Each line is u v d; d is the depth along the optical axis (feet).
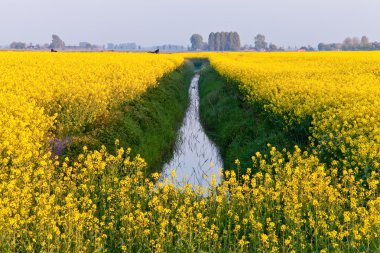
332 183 31.30
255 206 28.17
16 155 31.68
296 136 41.65
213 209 27.96
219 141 52.47
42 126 37.86
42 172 27.81
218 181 39.40
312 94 52.95
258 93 55.88
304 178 29.35
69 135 40.88
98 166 32.86
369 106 43.73
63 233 23.54
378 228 23.17
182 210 25.94
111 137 40.86
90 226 24.20
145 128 48.75
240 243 22.34
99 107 45.39
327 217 24.63
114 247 24.18
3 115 38.55
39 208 23.76
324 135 35.53
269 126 47.11
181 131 60.49
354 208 25.09
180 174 41.60
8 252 21.16
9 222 21.97
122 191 27.68
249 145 43.52
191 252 23.15
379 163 29.81
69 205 24.06
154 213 27.43
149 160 42.93
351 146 33.14
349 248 22.57
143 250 23.75
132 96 55.31
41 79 60.59
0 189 25.11
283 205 28.63
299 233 23.72
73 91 49.73
